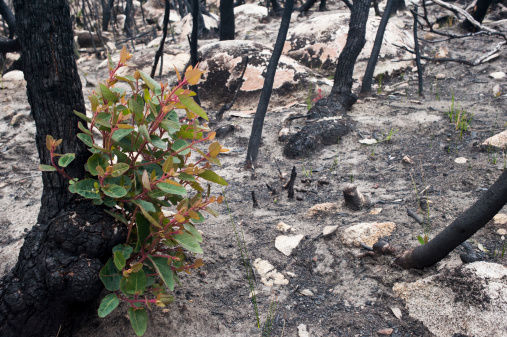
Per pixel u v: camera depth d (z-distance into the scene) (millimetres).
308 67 6652
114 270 2059
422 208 3045
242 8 10297
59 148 2252
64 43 2186
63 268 2025
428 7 8930
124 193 1976
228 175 4113
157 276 2211
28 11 2096
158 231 1993
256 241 2971
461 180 3365
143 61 7453
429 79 6043
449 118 4664
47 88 2176
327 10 10117
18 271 2139
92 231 2086
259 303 2428
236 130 5098
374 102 5461
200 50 6512
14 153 4812
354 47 5004
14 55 7836
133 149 2184
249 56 6168
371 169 3859
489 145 3812
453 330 2041
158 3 13477
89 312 2338
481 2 6969
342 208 3246
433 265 2432
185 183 2340
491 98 5086
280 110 5621
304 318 2291
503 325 1940
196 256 2826
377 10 8047
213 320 2314
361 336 2135
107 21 11945
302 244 2867
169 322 2291
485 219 2059
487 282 2096
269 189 3693
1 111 5754
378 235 2785
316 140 4395
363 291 2422
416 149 4094
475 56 6398
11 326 2029
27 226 3422
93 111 2008
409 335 2098
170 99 2047
